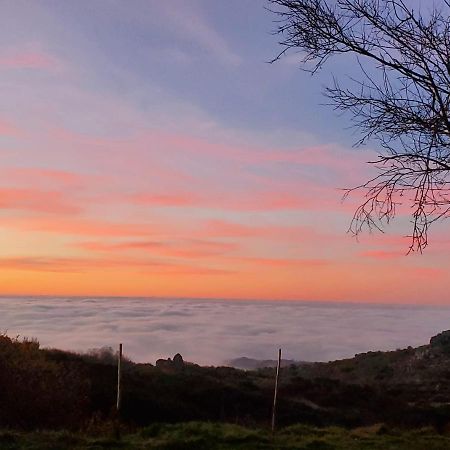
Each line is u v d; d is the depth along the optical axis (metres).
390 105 5.43
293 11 5.54
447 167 5.26
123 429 12.95
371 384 41.94
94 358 28.72
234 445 11.40
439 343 56.81
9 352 19.70
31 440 10.63
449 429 18.81
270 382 35.44
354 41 5.45
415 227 5.50
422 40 5.21
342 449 11.76
